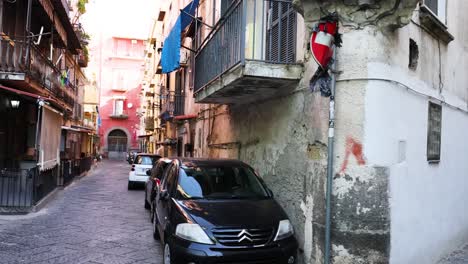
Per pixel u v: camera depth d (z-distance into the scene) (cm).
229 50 731
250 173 686
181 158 754
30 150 1438
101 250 688
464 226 800
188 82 1745
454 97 769
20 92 1059
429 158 649
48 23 1442
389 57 545
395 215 541
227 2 1053
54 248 693
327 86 520
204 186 632
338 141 540
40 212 1031
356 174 524
